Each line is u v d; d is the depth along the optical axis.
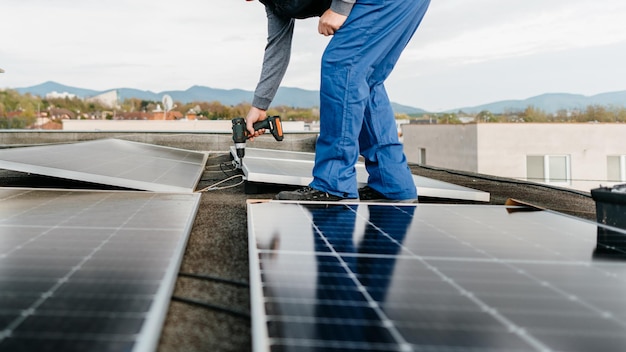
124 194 1.99
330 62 1.96
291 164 3.31
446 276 0.87
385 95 2.17
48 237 1.12
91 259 0.92
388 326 0.62
